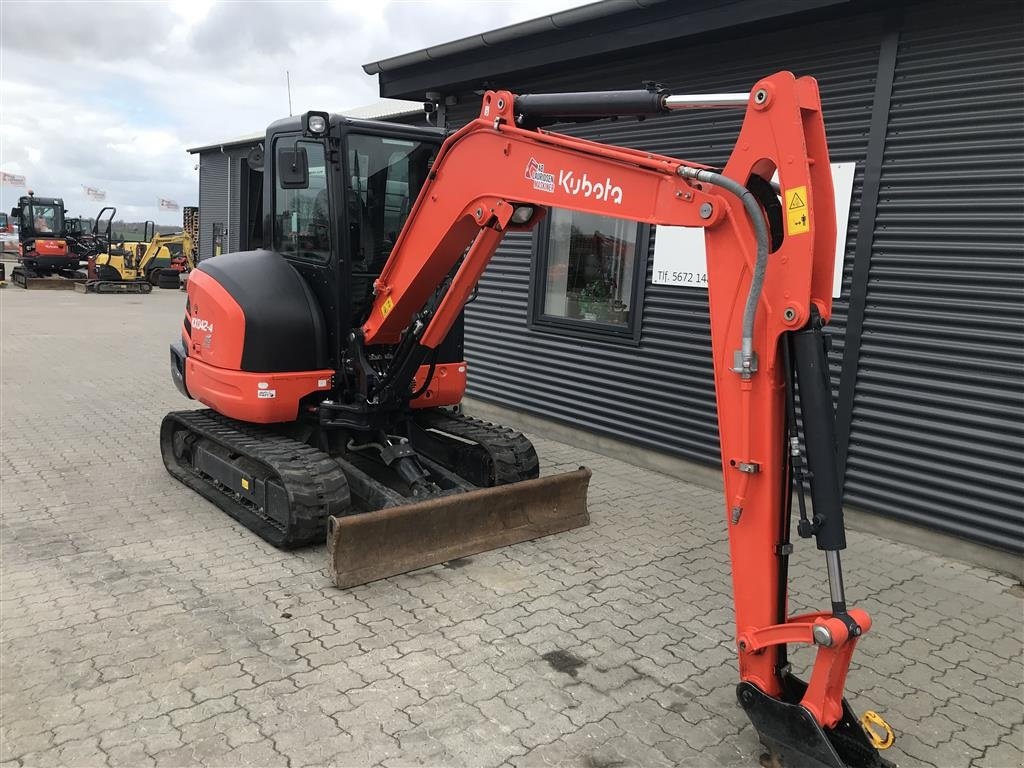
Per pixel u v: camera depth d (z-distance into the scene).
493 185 3.85
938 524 4.94
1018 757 2.95
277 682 3.18
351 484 4.95
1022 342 4.54
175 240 25.89
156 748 2.74
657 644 3.65
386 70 8.13
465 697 3.14
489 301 8.22
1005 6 4.49
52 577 4.10
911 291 4.96
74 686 3.09
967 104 4.67
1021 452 4.57
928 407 4.94
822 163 2.61
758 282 2.56
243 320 4.82
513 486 4.77
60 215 25.69
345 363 4.97
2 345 12.01
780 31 5.54
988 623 4.05
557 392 7.55
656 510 5.64
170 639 3.49
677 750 2.87
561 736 2.92
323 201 4.90
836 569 2.51
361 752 2.76
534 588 4.21
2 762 2.63
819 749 2.54
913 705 3.28
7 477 5.80
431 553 4.42
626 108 3.15
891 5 4.85
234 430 5.43
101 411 8.02
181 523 4.97
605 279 7.05
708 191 2.81
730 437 2.79
